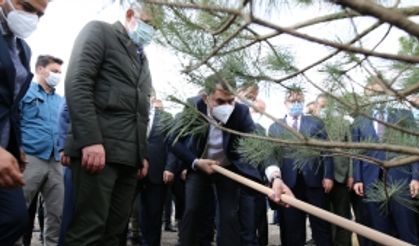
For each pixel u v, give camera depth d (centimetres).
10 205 168
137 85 222
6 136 179
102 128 207
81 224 198
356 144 108
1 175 149
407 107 136
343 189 382
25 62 193
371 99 141
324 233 373
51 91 368
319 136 162
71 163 205
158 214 379
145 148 228
